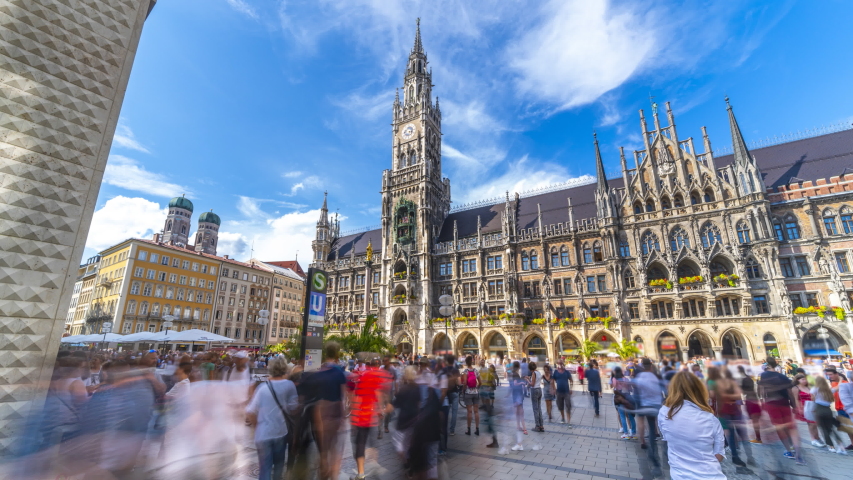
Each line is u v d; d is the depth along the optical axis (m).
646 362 12.95
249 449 8.43
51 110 7.80
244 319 94.19
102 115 8.61
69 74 8.16
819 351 39.19
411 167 74.06
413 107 78.94
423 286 65.56
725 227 46.91
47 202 7.53
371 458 11.87
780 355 40.31
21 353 6.81
